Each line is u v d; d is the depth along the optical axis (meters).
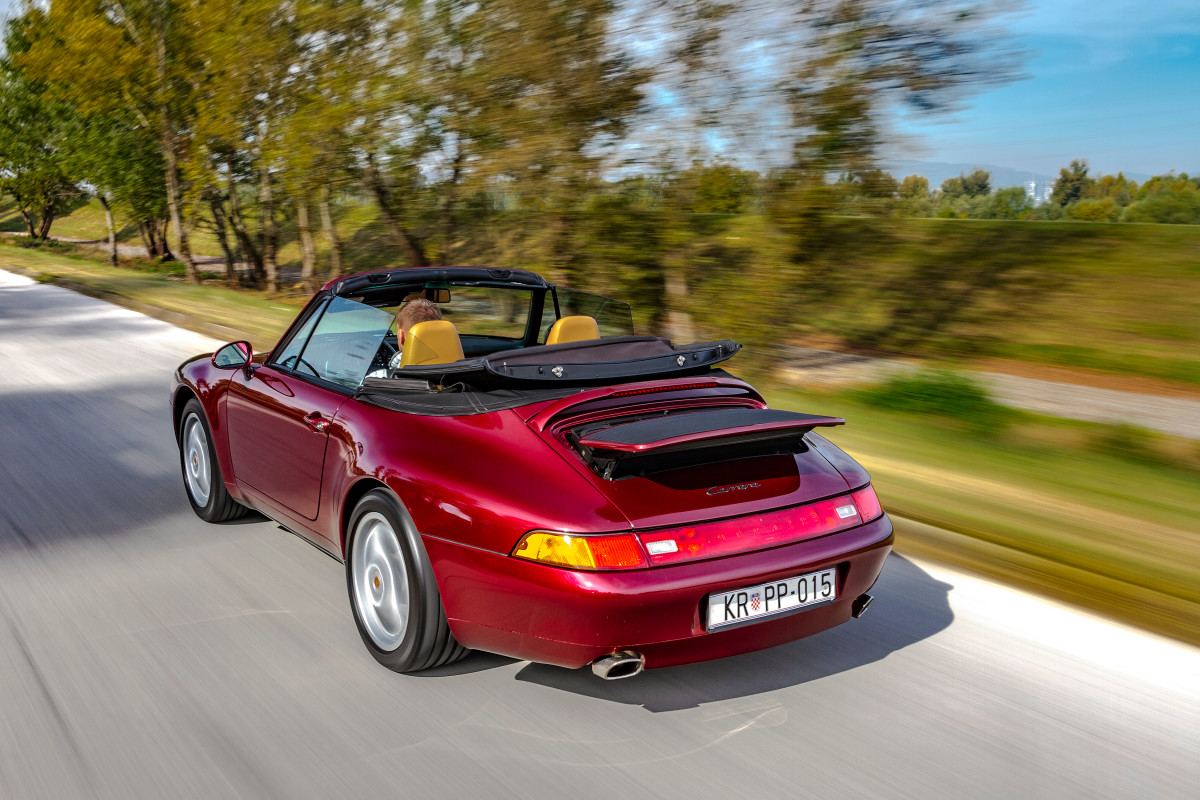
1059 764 2.46
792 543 2.66
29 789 2.29
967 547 4.22
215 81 21.42
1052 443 7.49
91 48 30.14
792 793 2.31
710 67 9.59
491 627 2.63
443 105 12.37
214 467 4.35
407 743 2.54
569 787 2.33
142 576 3.79
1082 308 18.52
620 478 2.60
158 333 13.11
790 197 9.45
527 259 11.76
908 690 2.90
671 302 10.70
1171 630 3.37
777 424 2.62
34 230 63.47
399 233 16.50
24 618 3.37
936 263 20.67
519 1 10.43
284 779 2.35
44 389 8.41
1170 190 30.72
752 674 3.01
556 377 3.01
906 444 6.98
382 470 2.89
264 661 3.03
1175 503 5.40
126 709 2.70
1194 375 13.96
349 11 14.93
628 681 2.95
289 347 3.90
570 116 10.56
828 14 8.81
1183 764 2.48
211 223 36.00
